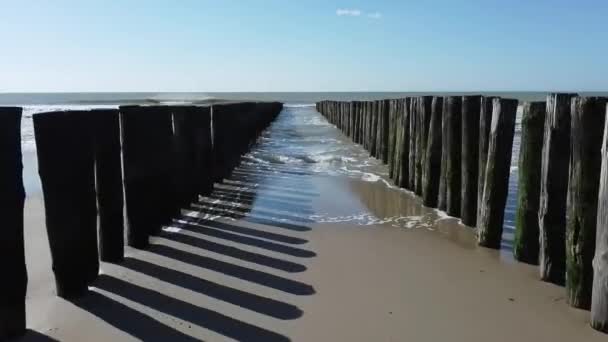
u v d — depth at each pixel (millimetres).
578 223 3344
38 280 3959
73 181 3553
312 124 25188
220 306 3480
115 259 4301
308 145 14633
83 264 3648
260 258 4473
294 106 58531
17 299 3031
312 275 4066
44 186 3422
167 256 4504
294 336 3082
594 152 3242
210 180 7270
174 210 5863
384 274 4090
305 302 3551
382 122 10414
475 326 3201
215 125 8133
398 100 8195
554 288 3781
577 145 3307
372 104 12047
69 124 3508
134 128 4602
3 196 2936
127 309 3422
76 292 3602
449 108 5633
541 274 3943
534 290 3748
